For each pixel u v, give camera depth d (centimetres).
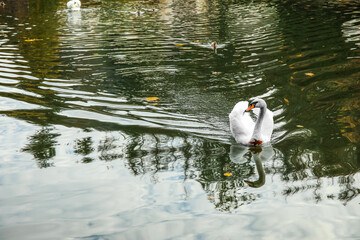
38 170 548
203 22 1552
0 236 411
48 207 463
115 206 465
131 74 979
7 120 720
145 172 546
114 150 611
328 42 1154
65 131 678
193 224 432
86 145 627
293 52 1088
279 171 550
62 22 1622
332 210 452
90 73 994
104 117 740
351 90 809
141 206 466
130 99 830
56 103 806
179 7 1916
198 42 1260
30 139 645
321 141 629
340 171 536
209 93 851
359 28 1279
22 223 433
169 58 1103
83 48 1224
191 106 792
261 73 947
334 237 406
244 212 454
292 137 657
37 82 930
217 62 1050
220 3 1986
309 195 484
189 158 592
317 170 543
